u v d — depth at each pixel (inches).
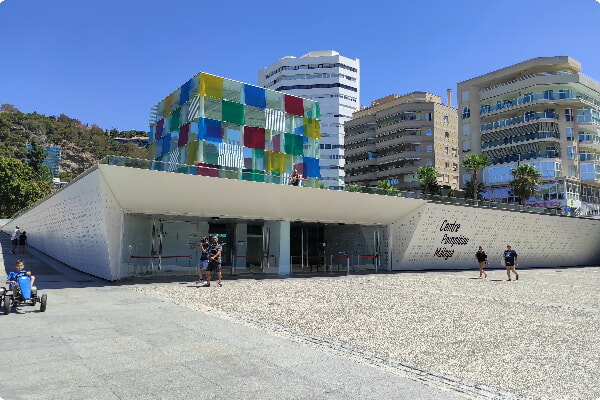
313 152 1160.8
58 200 940.0
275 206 856.9
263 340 268.4
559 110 2117.4
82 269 797.9
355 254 1163.9
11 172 2292.1
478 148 2317.9
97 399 161.8
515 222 1312.7
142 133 7096.5
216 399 164.2
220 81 1037.2
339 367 214.5
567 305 483.8
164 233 868.0
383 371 211.6
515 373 215.3
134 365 207.5
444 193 2292.1
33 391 169.2
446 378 204.4
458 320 371.2
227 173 751.1
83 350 233.8
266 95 1106.7
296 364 216.8
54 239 1038.4
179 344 251.3
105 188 641.0
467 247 1223.5
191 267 904.3
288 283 676.7
